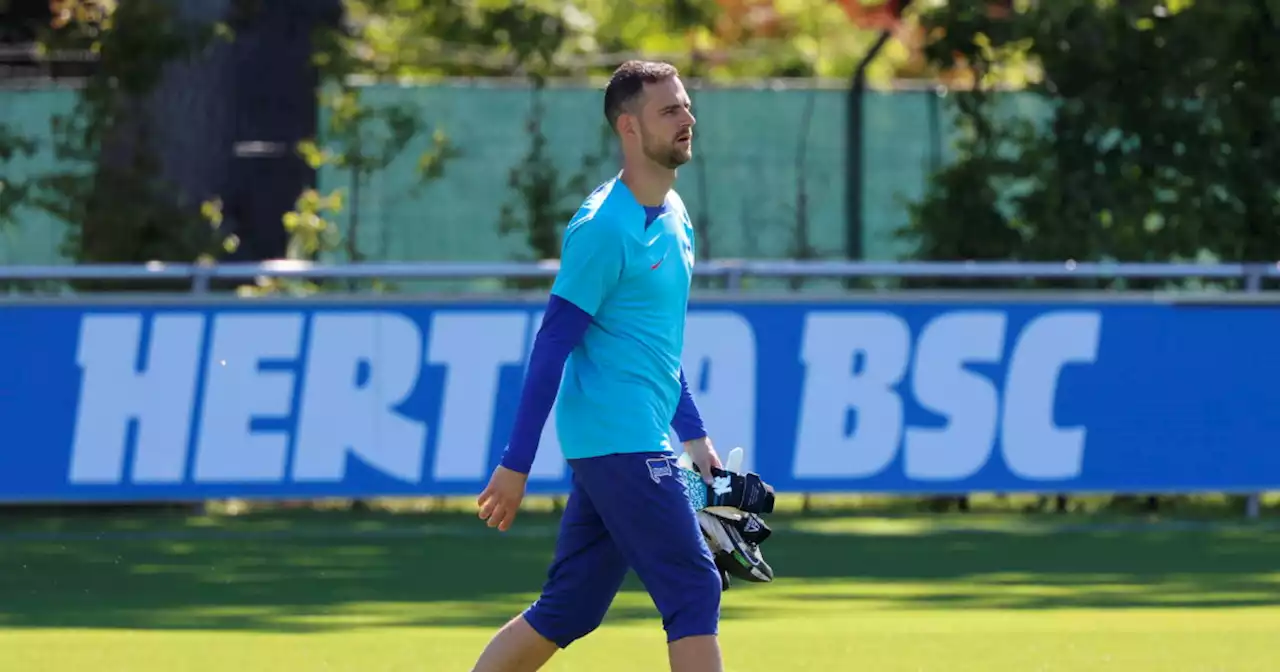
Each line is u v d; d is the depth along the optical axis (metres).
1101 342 48.53
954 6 55.00
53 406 46.75
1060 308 48.44
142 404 46.91
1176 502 53.22
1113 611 32.72
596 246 18.94
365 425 47.22
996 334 48.28
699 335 47.59
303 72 58.50
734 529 20.09
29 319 46.81
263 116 58.28
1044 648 28.30
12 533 46.19
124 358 46.94
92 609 33.09
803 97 55.31
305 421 47.16
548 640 20.23
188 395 47.00
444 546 43.44
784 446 47.62
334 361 47.22
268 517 50.06
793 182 55.34
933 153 55.66
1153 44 55.03
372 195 54.94
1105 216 55.53
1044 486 48.28
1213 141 55.50
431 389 47.31
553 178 55.16
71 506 50.59
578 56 71.00
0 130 54.31
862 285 53.94
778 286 53.94
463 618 31.83
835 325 47.91
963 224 54.94
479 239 55.16
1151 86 55.38
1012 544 43.97
